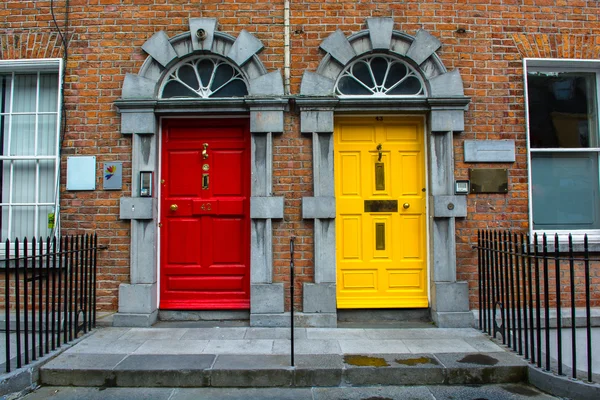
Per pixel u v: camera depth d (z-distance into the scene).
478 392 3.47
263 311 4.71
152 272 4.80
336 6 4.96
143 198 4.80
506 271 4.11
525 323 3.79
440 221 4.83
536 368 3.57
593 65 5.10
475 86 4.96
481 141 4.89
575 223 5.10
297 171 4.85
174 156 5.05
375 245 4.98
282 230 4.81
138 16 4.96
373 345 4.12
